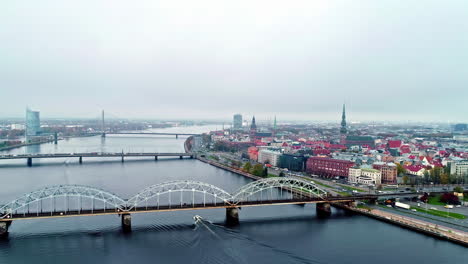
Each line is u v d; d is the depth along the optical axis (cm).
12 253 14862
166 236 16950
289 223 19525
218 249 15550
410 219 19862
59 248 15412
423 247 16262
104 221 18962
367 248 16050
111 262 14162
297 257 14962
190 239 16638
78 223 18588
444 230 17925
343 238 17300
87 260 14325
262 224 19212
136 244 15962
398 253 15550
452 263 14538
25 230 17525
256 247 15912
